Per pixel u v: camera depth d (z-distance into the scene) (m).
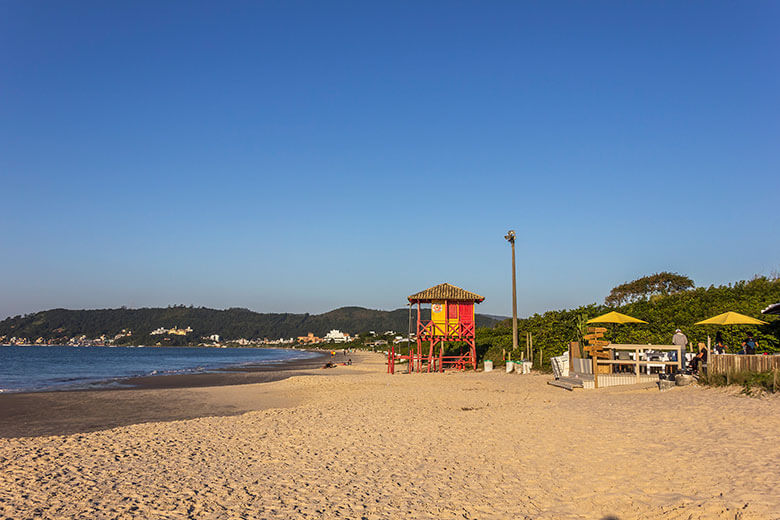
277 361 94.94
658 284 51.06
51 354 146.25
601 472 8.48
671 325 23.75
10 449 11.50
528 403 17.39
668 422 11.84
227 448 11.51
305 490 8.22
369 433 13.05
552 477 8.48
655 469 8.31
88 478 8.96
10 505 7.39
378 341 179.62
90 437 13.08
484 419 14.65
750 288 22.53
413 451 10.89
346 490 8.20
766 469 7.65
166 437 12.93
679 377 17.16
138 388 33.00
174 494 8.00
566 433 11.74
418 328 39.31
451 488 8.20
